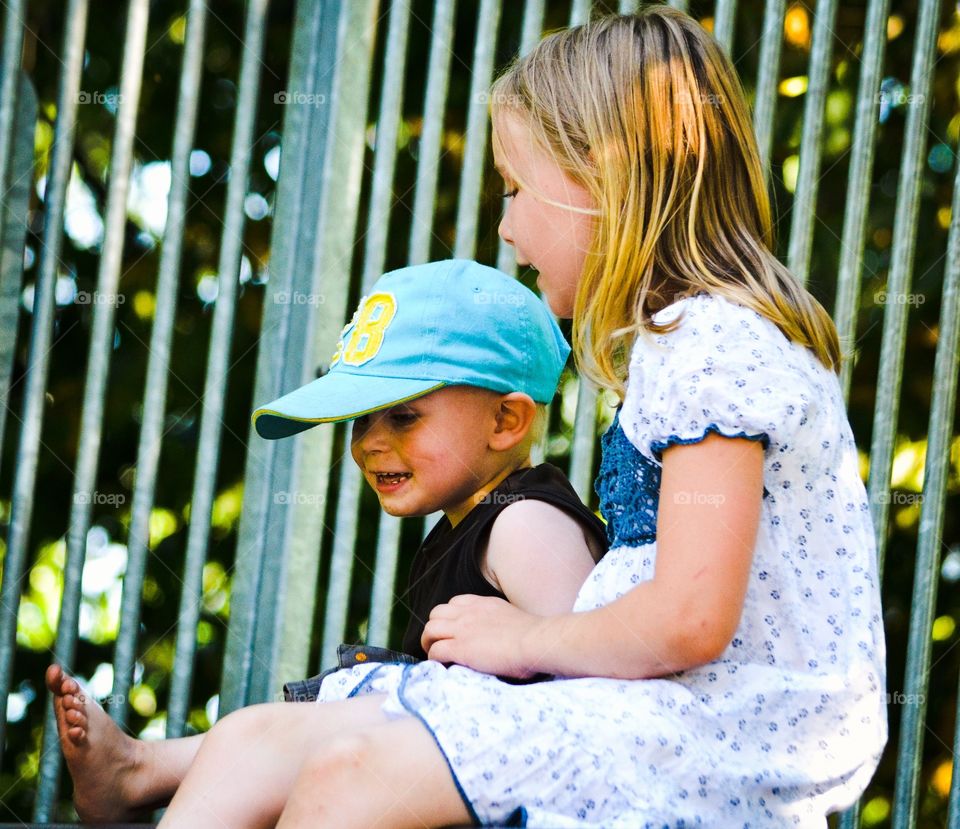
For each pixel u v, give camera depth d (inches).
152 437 145.6
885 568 188.7
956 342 142.9
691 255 104.1
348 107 150.6
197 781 100.8
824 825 97.0
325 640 146.2
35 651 191.9
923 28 145.4
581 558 109.7
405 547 191.3
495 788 89.0
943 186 184.7
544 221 110.7
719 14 148.8
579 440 146.4
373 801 88.4
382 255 149.0
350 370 118.9
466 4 183.9
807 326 102.8
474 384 116.5
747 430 93.0
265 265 190.4
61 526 192.9
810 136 146.4
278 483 148.2
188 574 145.4
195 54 147.4
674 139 106.8
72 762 115.6
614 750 89.8
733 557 90.7
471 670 98.3
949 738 189.0
